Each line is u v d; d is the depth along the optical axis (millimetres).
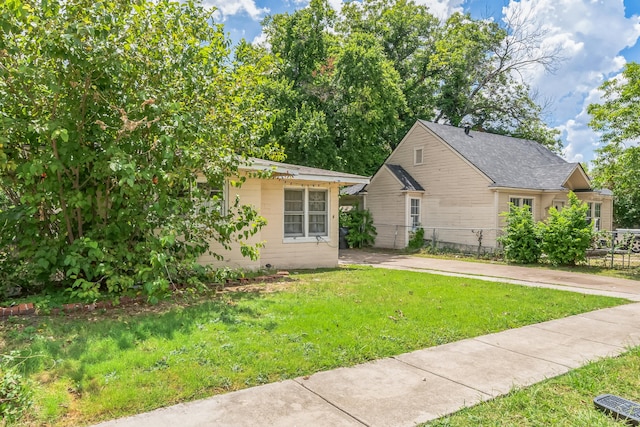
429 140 19656
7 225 6508
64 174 6750
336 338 4746
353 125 18891
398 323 5477
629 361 4203
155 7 6848
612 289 8969
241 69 8438
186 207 7211
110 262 6512
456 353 4457
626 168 12203
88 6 5793
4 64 5715
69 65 5887
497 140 21516
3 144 5645
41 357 3916
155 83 6746
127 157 6027
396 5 27172
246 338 4668
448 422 2939
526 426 2910
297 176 11023
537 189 17344
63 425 2842
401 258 16078
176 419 2934
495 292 8023
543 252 13445
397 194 19922
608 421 2926
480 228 17234
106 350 4199
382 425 2889
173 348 4305
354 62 18781
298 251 11703
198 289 7266
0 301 6223
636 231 15219
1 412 2863
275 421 2922
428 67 27656
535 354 4453
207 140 7168
